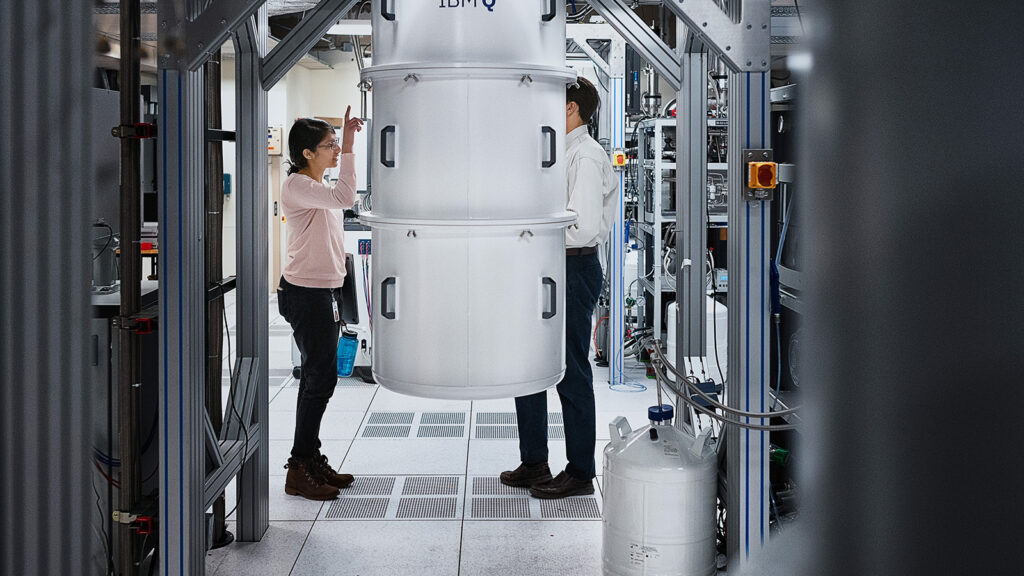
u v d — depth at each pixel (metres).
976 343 0.30
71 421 1.20
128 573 2.48
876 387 0.31
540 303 2.42
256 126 3.21
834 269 0.33
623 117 5.84
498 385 2.37
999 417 0.30
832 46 0.33
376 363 2.51
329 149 3.65
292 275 3.62
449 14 2.25
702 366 3.45
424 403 5.39
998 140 0.30
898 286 0.31
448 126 2.26
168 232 2.34
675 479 2.67
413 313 2.36
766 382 2.58
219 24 2.30
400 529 3.44
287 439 4.66
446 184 2.28
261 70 3.25
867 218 0.32
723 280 5.52
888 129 0.31
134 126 2.35
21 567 1.12
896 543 0.31
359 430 4.82
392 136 2.34
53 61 1.15
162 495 2.41
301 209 3.58
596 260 3.71
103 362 2.69
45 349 1.15
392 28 2.32
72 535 1.19
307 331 3.66
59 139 1.16
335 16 3.20
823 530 0.33
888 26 0.32
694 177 3.38
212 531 3.26
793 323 2.80
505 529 3.43
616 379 5.92
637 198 6.55
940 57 0.31
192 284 2.41
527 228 2.33
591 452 3.79
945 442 0.30
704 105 3.32
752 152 2.47
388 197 2.37
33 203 1.13
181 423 2.40
